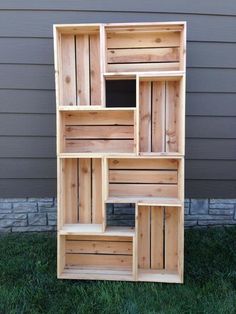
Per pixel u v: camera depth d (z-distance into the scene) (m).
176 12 2.45
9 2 2.42
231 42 2.49
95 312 1.78
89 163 2.24
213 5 2.45
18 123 2.58
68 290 1.98
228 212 2.73
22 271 2.18
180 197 2.05
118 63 2.13
